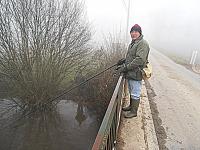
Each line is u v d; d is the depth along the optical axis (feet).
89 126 26.76
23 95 28.91
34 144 23.17
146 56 14.32
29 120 28.02
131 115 16.19
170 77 37.91
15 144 23.07
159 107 21.76
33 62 28.07
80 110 30.19
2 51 27.25
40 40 27.89
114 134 11.82
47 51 28.45
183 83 33.83
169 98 25.17
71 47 29.55
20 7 26.68
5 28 26.50
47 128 26.17
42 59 28.43
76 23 29.40
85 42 30.58
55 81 29.35
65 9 28.30
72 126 26.78
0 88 28.84
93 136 24.75
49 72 28.76
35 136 24.61
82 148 22.63
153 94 26.23
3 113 28.55
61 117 28.76
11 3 26.35
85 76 30.71
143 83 30.78
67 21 28.50
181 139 15.52
